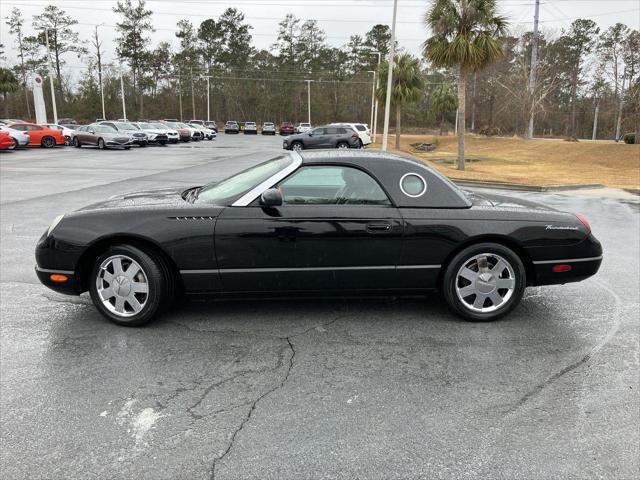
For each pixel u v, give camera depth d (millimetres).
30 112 91250
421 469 2584
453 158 32625
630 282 5824
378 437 2844
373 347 4020
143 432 2873
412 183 4355
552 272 4504
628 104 46594
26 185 14125
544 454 2715
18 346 3979
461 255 4348
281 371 3611
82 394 3275
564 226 4457
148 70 96938
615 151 31797
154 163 22141
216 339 4137
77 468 2568
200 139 48406
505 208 4523
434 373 3600
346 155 4410
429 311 4797
